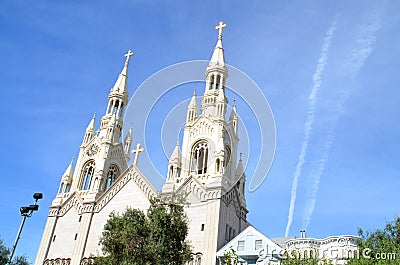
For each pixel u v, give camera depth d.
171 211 46.28
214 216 62.66
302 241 56.38
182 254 44.09
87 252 68.44
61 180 81.56
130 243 41.62
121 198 71.69
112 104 89.44
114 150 82.69
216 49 87.25
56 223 75.69
